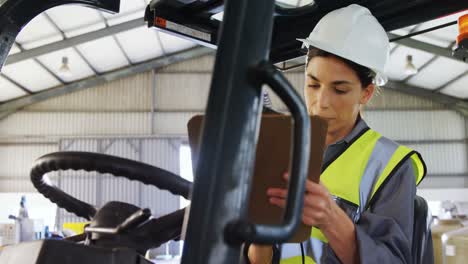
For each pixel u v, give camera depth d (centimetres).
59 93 1370
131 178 94
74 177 1365
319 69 117
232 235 45
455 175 1402
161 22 177
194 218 46
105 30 1119
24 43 1088
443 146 1413
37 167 96
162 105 1401
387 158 121
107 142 1382
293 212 46
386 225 106
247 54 48
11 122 1377
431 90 1418
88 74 1365
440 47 1146
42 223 338
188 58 1409
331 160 124
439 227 260
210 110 47
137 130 1391
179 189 94
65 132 1382
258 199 64
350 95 116
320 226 94
